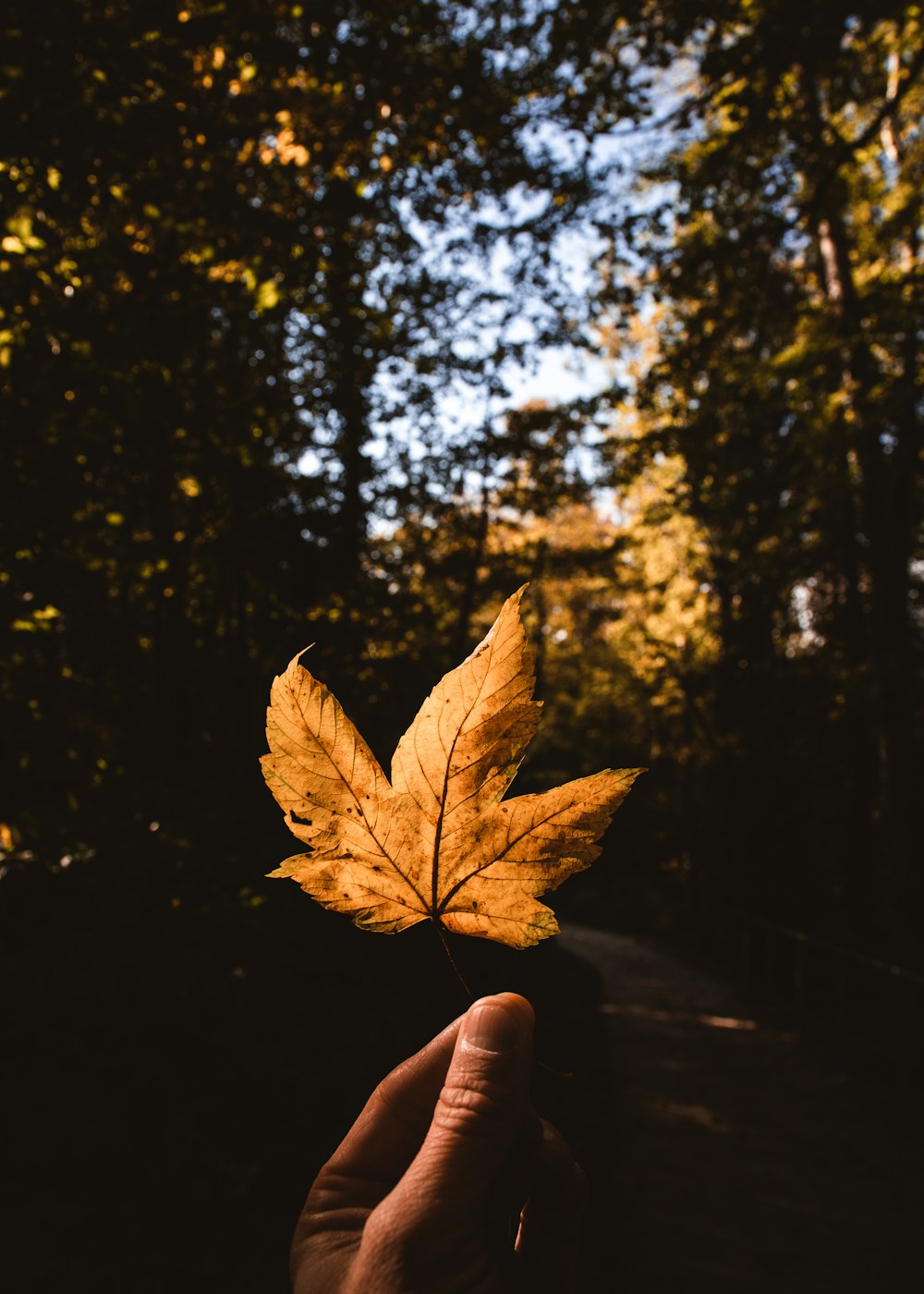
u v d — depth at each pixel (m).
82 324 4.48
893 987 10.63
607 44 7.80
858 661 14.89
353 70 5.65
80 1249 3.12
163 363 5.46
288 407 7.72
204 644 7.22
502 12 7.94
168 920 4.33
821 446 11.59
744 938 15.13
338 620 8.16
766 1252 4.79
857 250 12.12
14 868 4.10
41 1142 3.53
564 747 27.98
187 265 5.84
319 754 0.65
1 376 4.25
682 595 19.38
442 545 12.38
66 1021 4.10
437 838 0.65
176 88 4.58
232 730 7.20
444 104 6.45
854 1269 4.61
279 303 6.61
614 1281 4.17
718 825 17.64
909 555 12.76
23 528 4.01
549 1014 9.10
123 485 5.27
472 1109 0.74
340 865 0.65
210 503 6.62
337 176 6.82
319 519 9.16
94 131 4.11
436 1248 0.70
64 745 3.94
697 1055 9.37
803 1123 7.13
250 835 5.02
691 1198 5.50
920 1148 6.55
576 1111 6.62
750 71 7.72
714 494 13.81
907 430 11.75
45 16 3.87
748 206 9.83
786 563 15.59
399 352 10.37
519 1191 0.87
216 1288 3.12
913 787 11.84
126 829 4.07
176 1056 4.41
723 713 17.58
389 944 7.24
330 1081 4.75
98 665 5.68
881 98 10.88
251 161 6.23
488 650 0.64
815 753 16.39
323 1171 0.84
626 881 29.45
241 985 5.36
